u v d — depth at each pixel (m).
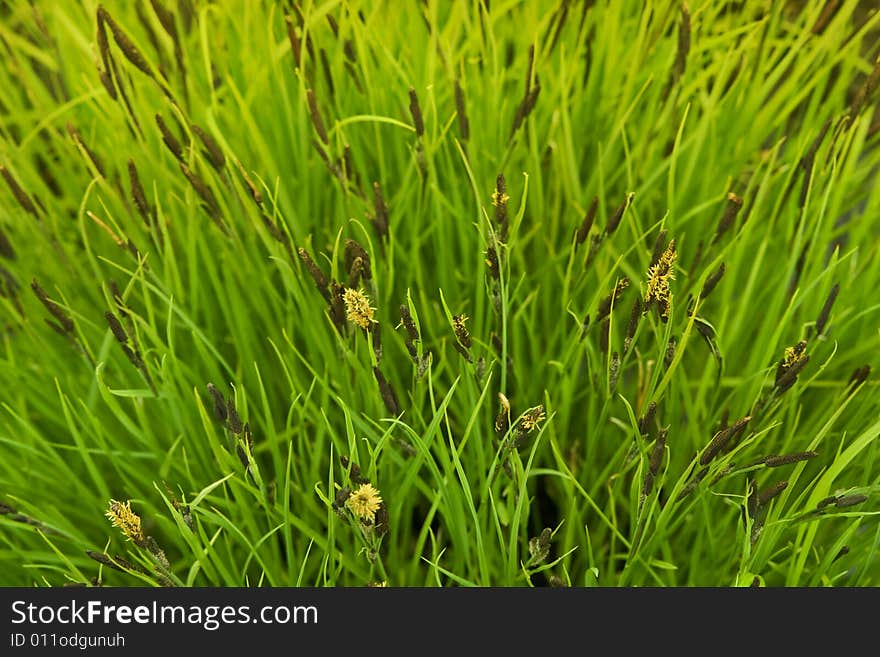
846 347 0.48
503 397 0.39
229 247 0.48
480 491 0.45
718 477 0.41
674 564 0.46
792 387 0.43
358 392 0.46
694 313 0.41
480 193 0.47
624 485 0.48
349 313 0.39
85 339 0.46
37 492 0.45
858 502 0.39
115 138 0.48
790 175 0.45
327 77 0.48
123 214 0.48
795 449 0.46
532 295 0.46
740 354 0.48
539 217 0.48
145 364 0.43
